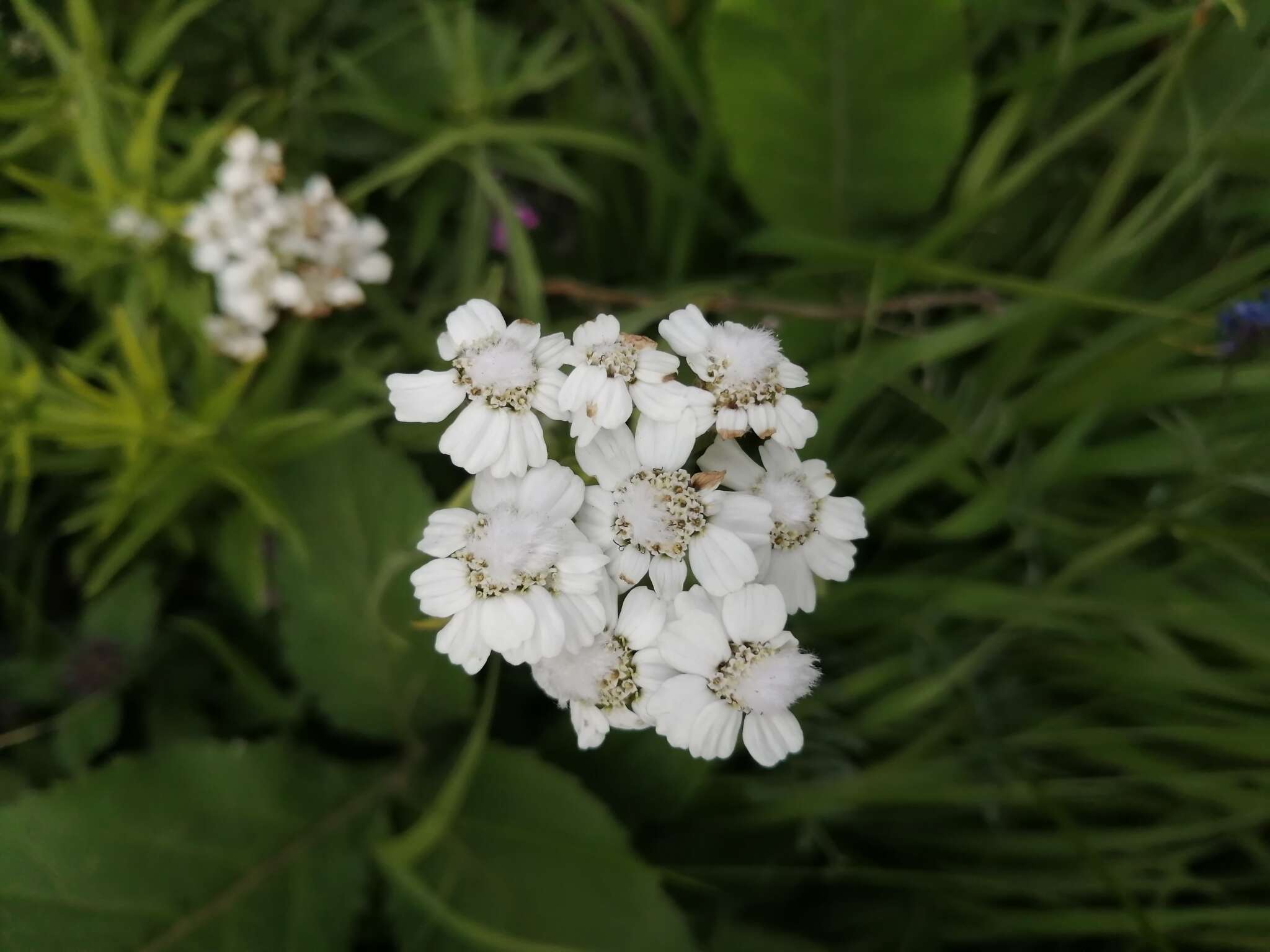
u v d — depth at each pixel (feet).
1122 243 0.46
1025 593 0.45
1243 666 0.47
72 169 0.48
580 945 0.44
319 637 0.47
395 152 0.52
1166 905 0.47
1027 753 0.48
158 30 0.48
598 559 0.33
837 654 0.48
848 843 0.50
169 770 0.45
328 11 0.52
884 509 0.48
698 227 0.55
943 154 0.49
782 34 0.46
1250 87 0.46
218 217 0.45
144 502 0.47
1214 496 0.45
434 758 0.50
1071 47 0.47
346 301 0.47
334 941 0.45
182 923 0.43
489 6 0.56
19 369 0.47
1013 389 0.52
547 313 0.49
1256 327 0.42
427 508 0.46
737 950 0.46
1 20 0.49
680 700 0.33
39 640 0.50
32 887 0.42
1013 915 0.46
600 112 0.53
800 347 0.49
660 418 0.33
